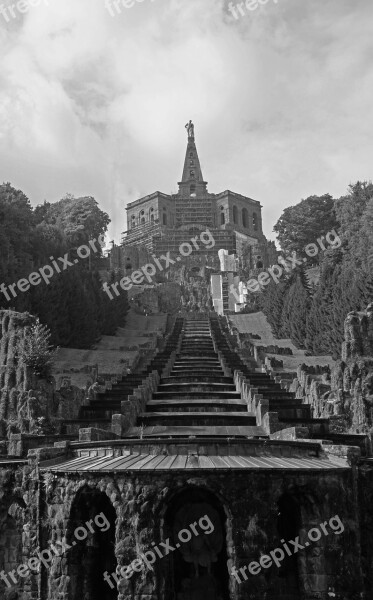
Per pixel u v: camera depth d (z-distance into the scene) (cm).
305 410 5450
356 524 3231
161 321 13962
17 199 11719
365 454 4397
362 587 3142
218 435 4494
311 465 3216
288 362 9219
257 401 5012
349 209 15050
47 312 9544
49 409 5541
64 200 17375
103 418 5294
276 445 3481
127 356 9531
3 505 3531
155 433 4625
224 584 3175
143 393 5491
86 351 9712
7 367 5831
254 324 13388
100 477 3098
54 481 3300
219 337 10719
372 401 5522
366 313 7125
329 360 9462
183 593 3169
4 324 6391
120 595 2930
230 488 3027
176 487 3016
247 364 7762
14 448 4256
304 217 17888
